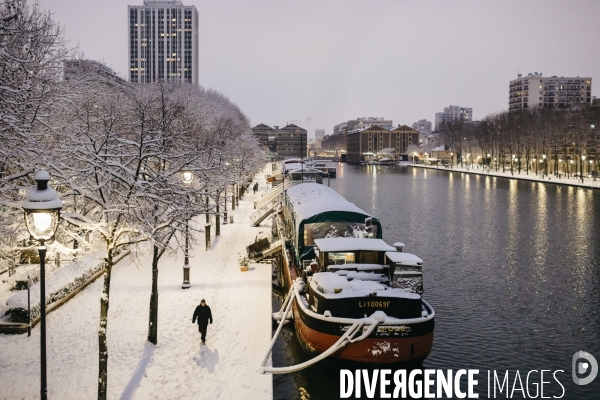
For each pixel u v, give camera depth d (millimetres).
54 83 18000
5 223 15359
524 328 21406
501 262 33062
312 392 15508
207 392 13344
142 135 14469
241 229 41500
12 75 15672
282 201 39375
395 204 64312
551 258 34125
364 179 113938
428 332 15812
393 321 15531
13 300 17484
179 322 18656
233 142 57562
